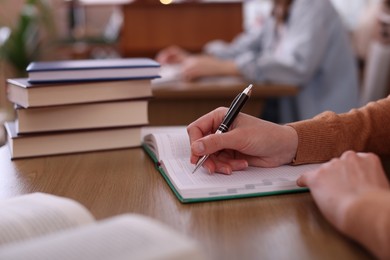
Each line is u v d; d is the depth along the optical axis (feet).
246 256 1.71
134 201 2.25
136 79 3.12
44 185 2.51
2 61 10.43
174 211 2.12
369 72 8.99
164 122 6.33
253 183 2.34
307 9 7.29
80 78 3.02
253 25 11.27
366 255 1.71
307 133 2.68
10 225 1.70
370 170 2.06
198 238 1.85
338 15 7.41
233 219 2.03
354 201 1.78
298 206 2.18
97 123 3.12
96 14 13.04
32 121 3.01
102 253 1.26
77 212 1.82
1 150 3.26
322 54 7.10
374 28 10.56
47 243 1.34
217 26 10.24
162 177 2.60
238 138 2.51
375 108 2.91
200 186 2.27
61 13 12.86
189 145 2.87
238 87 5.94
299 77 6.86
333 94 7.35
